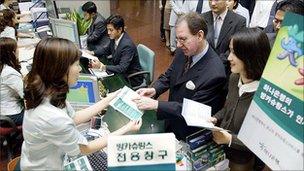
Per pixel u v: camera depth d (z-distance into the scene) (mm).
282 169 1222
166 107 1851
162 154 1301
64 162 1596
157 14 7855
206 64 1923
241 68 1584
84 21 3904
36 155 1508
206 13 3010
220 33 2855
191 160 1584
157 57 5277
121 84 2865
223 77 1886
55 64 1394
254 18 3723
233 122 1702
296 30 1162
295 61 1175
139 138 1306
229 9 3053
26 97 1451
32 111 1443
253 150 1361
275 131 1263
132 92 1993
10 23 3814
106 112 2094
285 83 1217
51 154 1512
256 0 3779
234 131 1703
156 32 6527
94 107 1916
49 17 4082
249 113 1394
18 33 3971
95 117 2023
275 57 1262
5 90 2600
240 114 1656
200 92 1904
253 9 3963
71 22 3342
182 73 2066
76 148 1477
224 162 1666
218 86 1898
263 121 1319
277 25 2219
